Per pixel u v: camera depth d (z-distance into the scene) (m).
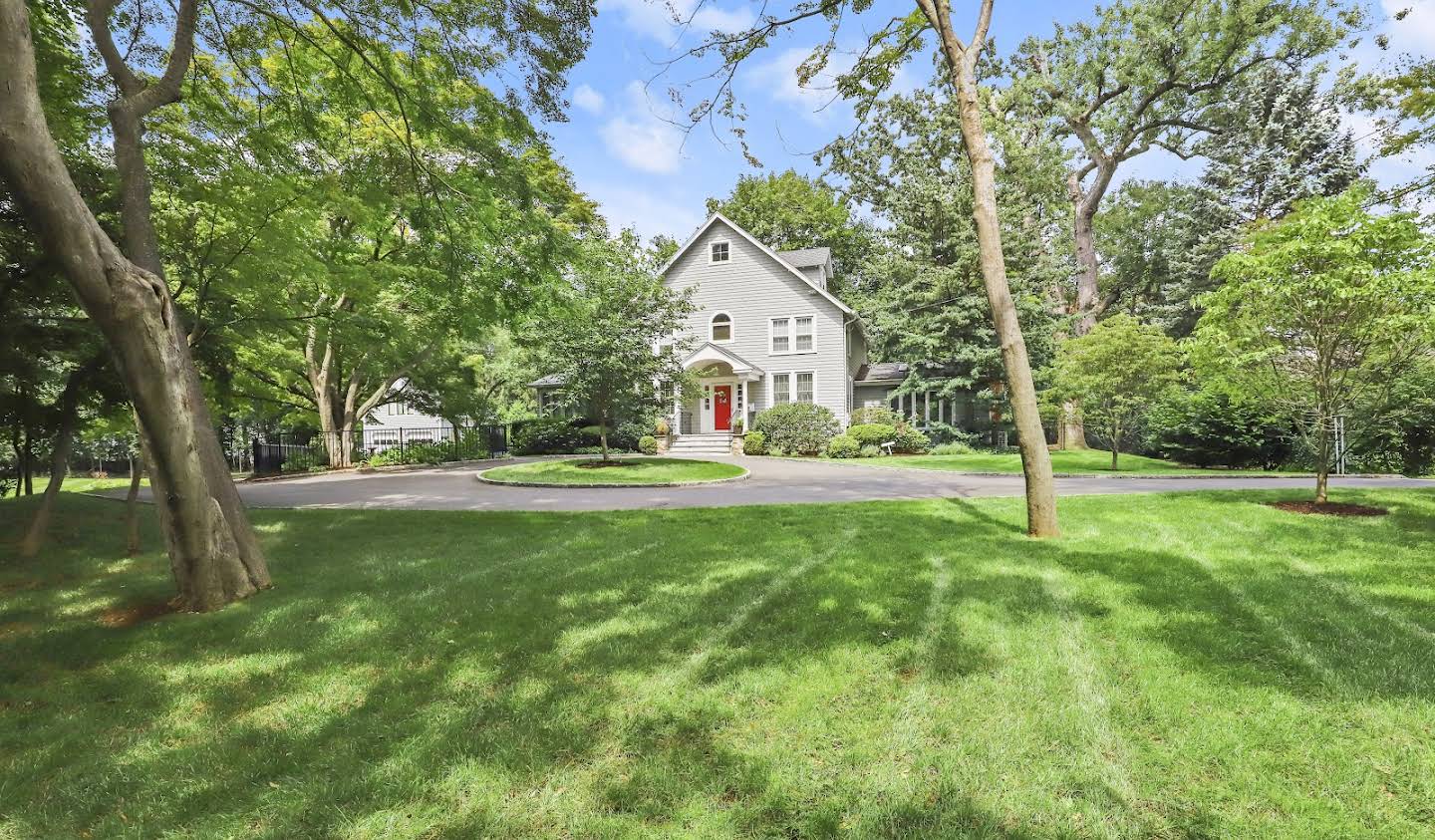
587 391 17.42
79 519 8.98
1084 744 2.70
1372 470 16.00
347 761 2.70
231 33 8.00
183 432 4.84
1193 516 8.13
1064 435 25.67
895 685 3.30
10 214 6.47
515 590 5.21
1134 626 4.04
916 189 24.64
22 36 3.94
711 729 2.90
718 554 6.40
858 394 29.34
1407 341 8.06
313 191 9.63
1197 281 26.69
